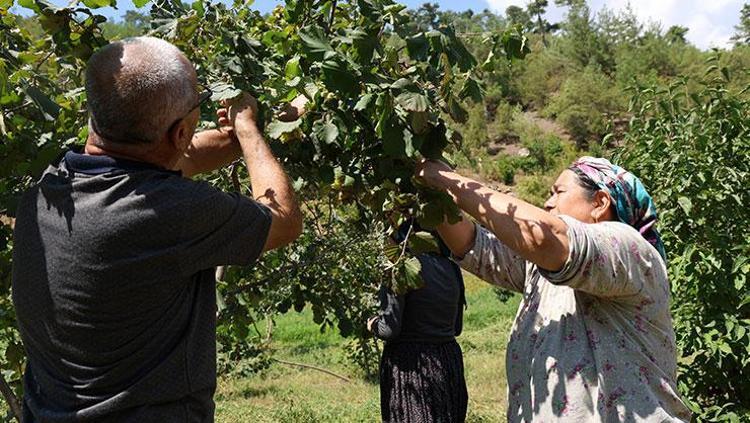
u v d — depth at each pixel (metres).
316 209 3.46
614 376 1.94
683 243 4.69
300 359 12.20
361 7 2.04
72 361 1.60
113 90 1.54
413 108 1.75
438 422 3.60
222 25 2.53
